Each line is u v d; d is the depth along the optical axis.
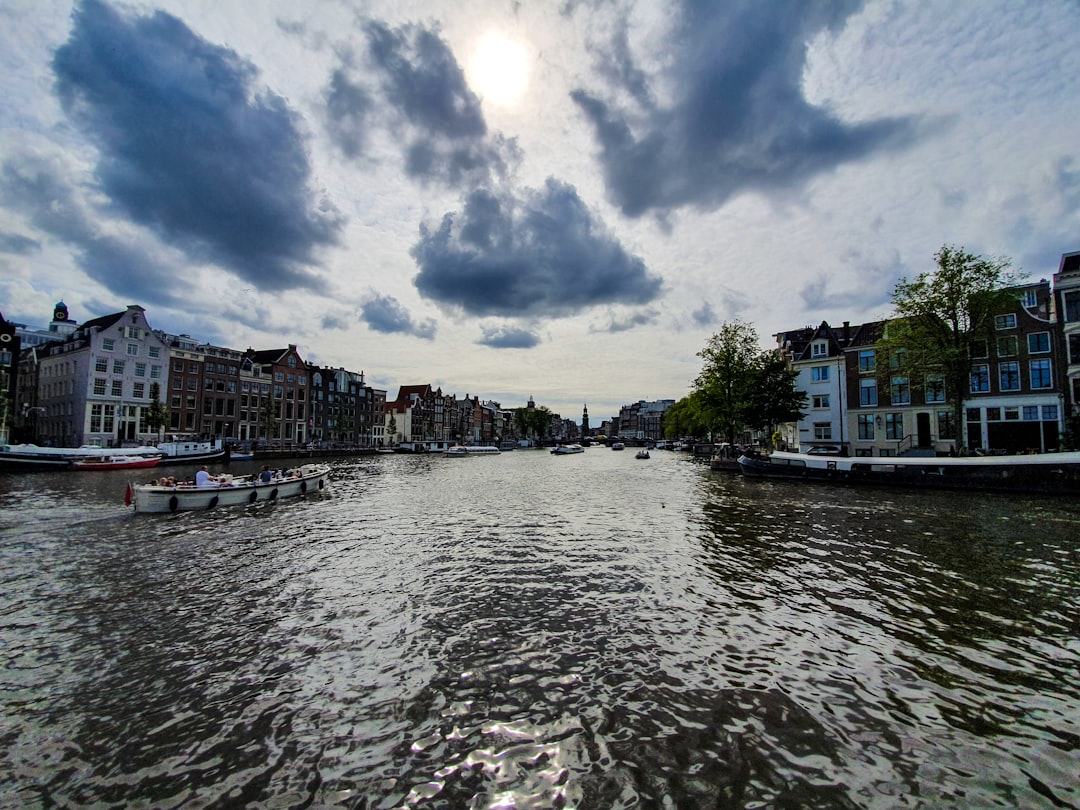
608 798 5.02
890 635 8.73
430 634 8.94
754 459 37.28
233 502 24.44
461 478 43.38
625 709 6.55
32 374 65.88
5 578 12.36
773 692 6.93
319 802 5.04
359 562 13.77
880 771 5.38
